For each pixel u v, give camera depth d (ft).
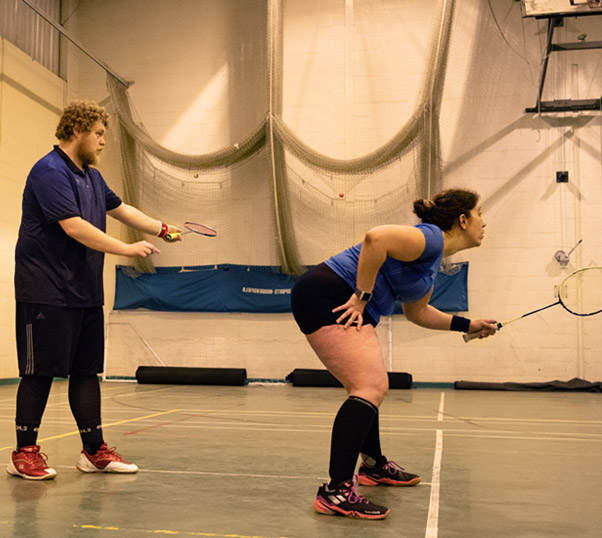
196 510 7.45
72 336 9.59
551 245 36.04
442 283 36.42
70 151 9.86
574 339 35.35
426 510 7.60
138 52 41.57
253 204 39.06
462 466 10.77
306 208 37.96
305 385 35.73
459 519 7.18
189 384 36.81
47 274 9.41
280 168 35.65
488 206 36.70
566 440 14.14
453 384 36.09
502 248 36.42
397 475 9.10
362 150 38.45
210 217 39.37
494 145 36.96
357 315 7.54
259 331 38.70
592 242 35.70
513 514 7.42
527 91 36.94
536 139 36.70
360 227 37.27
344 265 7.88
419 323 9.41
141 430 15.49
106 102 41.52
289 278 38.34
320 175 37.73
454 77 37.50
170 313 39.73
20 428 9.37
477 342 36.27
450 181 37.04
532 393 32.48
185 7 41.45
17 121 35.70
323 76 39.29
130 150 38.70
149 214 39.45
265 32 40.27
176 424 16.94
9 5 36.22
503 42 37.35
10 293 34.78
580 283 35.53
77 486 8.79
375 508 7.20
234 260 39.06
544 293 35.86
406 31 38.70
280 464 10.76
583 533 6.61
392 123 38.29
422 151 33.83
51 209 9.25
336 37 39.40
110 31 41.96
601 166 36.04
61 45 41.04
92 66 41.93
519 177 36.63
